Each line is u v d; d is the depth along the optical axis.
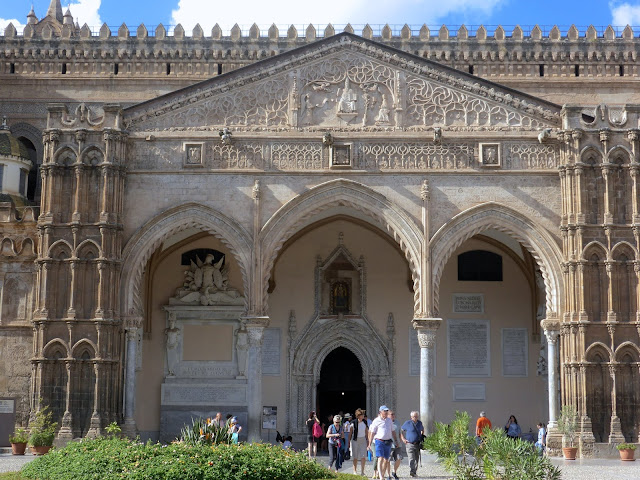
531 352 49.09
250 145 42.69
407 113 42.97
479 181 42.25
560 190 42.03
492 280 49.78
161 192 42.34
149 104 42.94
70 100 53.38
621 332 40.28
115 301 41.19
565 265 41.16
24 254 44.03
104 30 53.97
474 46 53.84
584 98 53.19
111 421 40.34
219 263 49.41
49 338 40.59
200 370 48.47
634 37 54.06
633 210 40.84
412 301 49.34
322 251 49.88
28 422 41.47
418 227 41.81
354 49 43.44
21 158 48.22
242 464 25.94
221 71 53.81
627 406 39.88
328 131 42.56
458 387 48.75
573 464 36.41
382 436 29.19
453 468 25.12
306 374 48.69
